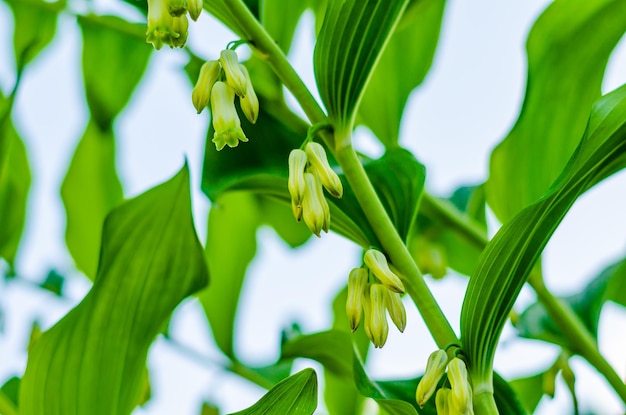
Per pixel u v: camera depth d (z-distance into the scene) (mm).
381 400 679
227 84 691
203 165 738
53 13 882
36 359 713
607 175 683
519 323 788
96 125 885
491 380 675
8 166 874
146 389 796
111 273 712
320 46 693
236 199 857
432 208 828
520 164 785
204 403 824
